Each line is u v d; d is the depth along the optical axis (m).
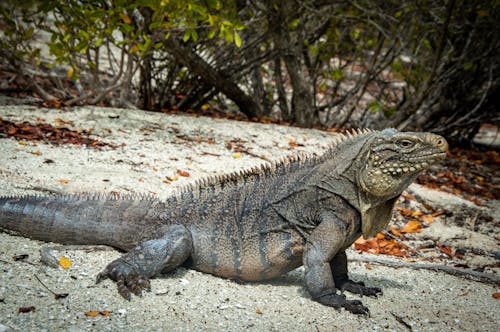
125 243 1.42
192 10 2.26
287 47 3.03
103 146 2.03
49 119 2.21
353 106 3.32
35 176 1.71
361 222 1.39
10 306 1.20
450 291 1.56
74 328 1.17
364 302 1.42
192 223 1.41
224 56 3.20
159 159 2.00
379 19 3.11
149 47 2.47
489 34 3.09
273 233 1.40
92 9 2.28
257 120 3.15
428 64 3.40
